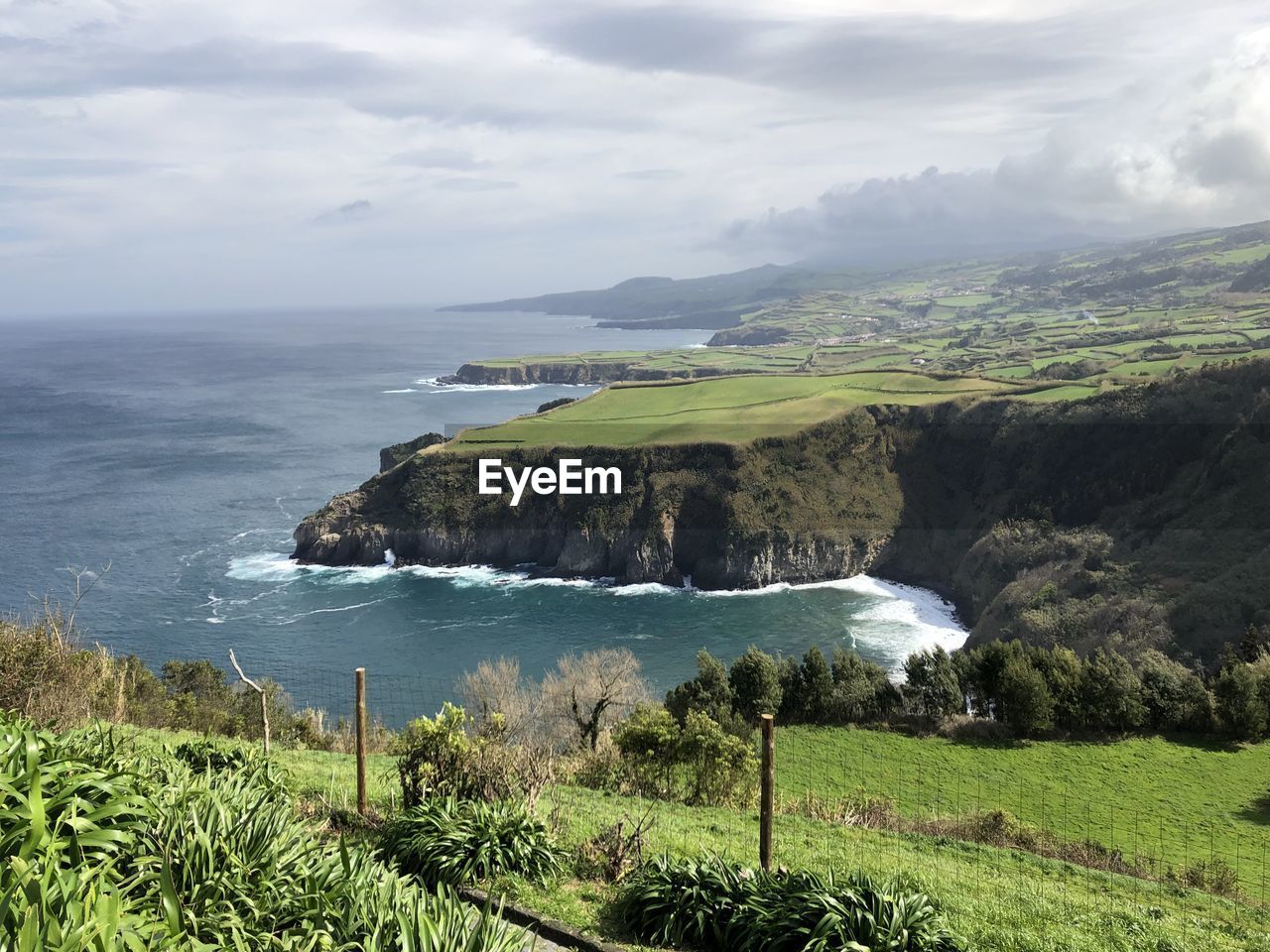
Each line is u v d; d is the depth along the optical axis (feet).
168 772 25.53
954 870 47.91
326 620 271.28
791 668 152.56
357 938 17.74
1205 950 35.63
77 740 25.75
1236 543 263.70
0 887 13.80
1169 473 312.50
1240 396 312.29
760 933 25.82
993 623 277.44
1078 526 319.88
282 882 19.35
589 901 29.84
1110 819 101.30
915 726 141.59
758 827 53.42
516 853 31.48
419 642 258.16
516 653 253.85
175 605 273.95
